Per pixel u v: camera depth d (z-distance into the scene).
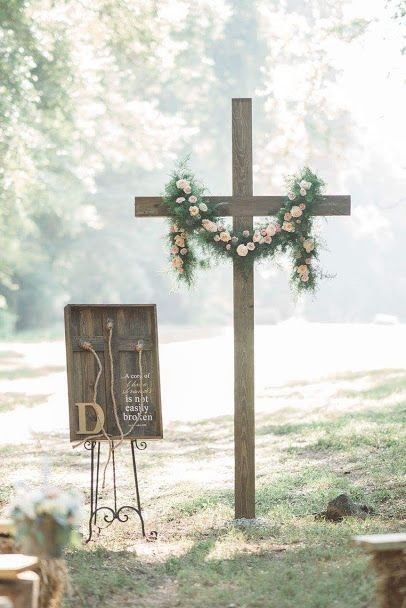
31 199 30.92
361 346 34.75
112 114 27.69
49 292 52.28
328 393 22.41
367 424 16.03
